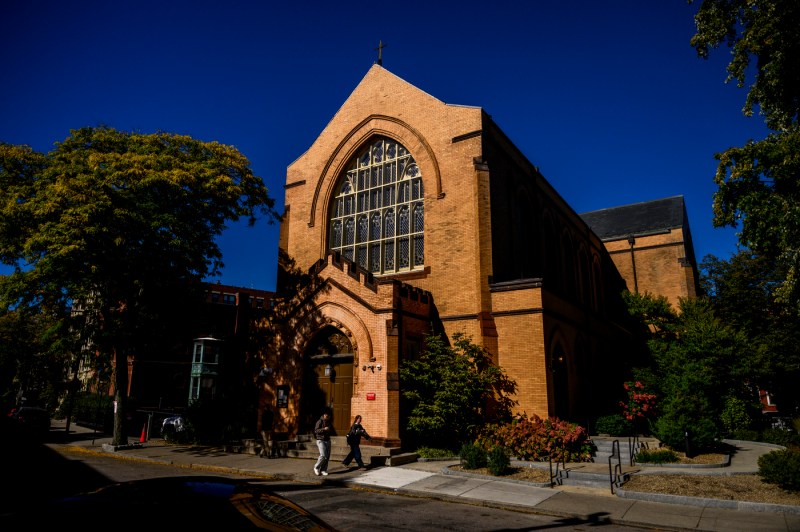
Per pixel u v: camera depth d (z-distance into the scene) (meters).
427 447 17.38
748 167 13.55
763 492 11.76
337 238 25.48
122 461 18.22
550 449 15.90
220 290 49.91
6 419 15.77
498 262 21.34
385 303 18.23
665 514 10.59
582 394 22.80
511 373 18.89
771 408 36.31
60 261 18.25
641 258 38.66
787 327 24.70
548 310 19.53
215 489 4.89
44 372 42.03
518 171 25.17
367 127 25.11
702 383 19.80
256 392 21.89
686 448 15.62
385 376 17.52
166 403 35.34
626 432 20.39
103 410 31.61
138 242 20.08
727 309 27.84
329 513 10.39
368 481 13.72
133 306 21.00
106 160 18.95
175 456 18.80
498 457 14.35
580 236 34.31
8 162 20.05
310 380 19.70
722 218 14.50
